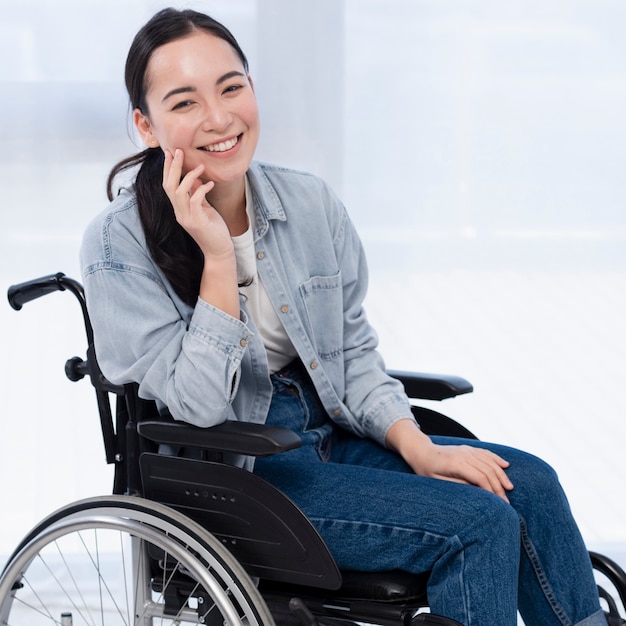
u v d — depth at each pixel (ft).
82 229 11.23
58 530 6.37
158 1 10.70
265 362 6.72
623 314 12.12
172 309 6.48
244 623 6.17
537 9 11.34
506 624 5.95
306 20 10.98
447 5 11.20
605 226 11.95
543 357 12.24
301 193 7.15
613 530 10.35
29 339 11.54
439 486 6.27
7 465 10.79
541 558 6.57
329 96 11.21
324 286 7.16
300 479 6.53
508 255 11.98
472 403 12.03
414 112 11.41
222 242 6.29
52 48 10.71
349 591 6.15
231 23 10.88
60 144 10.96
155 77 6.32
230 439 6.07
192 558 5.98
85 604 8.70
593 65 11.53
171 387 6.22
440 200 11.71
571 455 11.31
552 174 11.78
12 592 6.68
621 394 12.14
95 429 11.26
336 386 7.27
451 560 5.99
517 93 11.51
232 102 6.37
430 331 12.15
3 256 11.27
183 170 6.50
